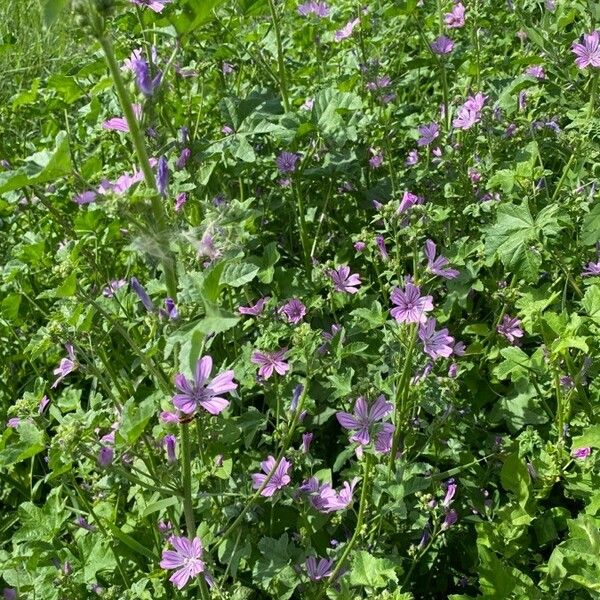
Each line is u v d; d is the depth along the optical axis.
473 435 0.63
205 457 0.54
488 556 0.47
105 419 0.50
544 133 0.78
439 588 0.58
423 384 0.53
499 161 0.76
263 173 0.84
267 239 0.82
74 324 0.51
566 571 0.47
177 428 0.47
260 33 0.85
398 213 0.56
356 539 0.50
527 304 0.55
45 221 0.79
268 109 0.73
